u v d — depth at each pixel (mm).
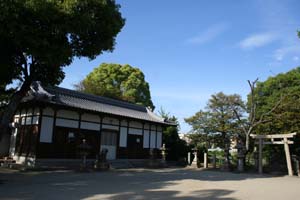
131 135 26812
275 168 27438
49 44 11992
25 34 11445
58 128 20953
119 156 25391
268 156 28938
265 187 14086
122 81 44688
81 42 13859
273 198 10797
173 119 35938
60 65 13562
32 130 20266
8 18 11047
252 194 11578
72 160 21453
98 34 13766
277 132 26219
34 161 19312
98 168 20516
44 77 14578
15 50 13258
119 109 26656
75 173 17781
